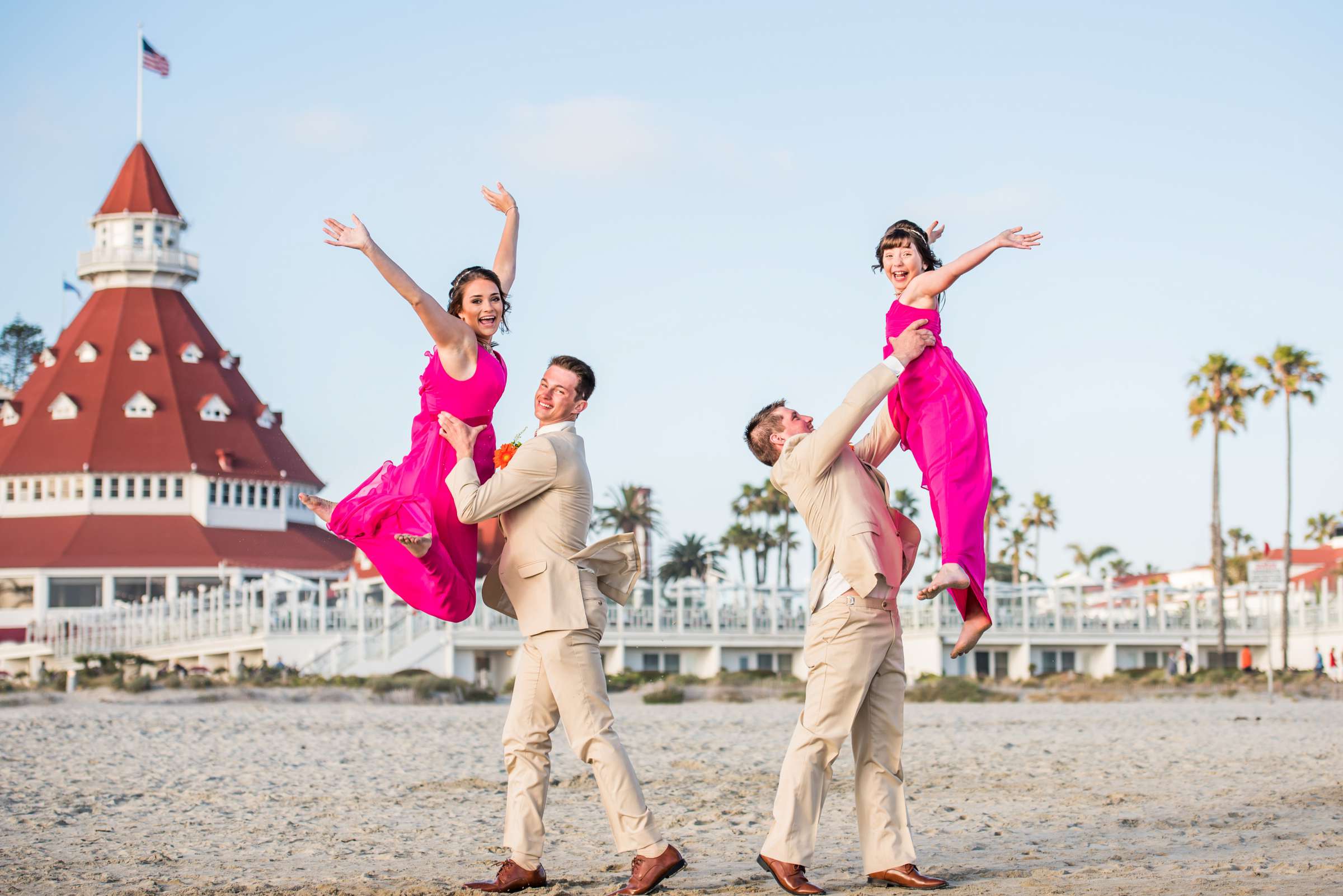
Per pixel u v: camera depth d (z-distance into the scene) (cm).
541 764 790
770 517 10994
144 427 9200
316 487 9781
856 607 742
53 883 832
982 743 2205
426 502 755
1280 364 6644
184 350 9625
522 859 781
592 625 770
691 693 4691
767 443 795
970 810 1195
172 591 8538
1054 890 714
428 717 3228
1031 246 720
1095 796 1295
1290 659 6875
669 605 6012
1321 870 767
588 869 878
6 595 8544
